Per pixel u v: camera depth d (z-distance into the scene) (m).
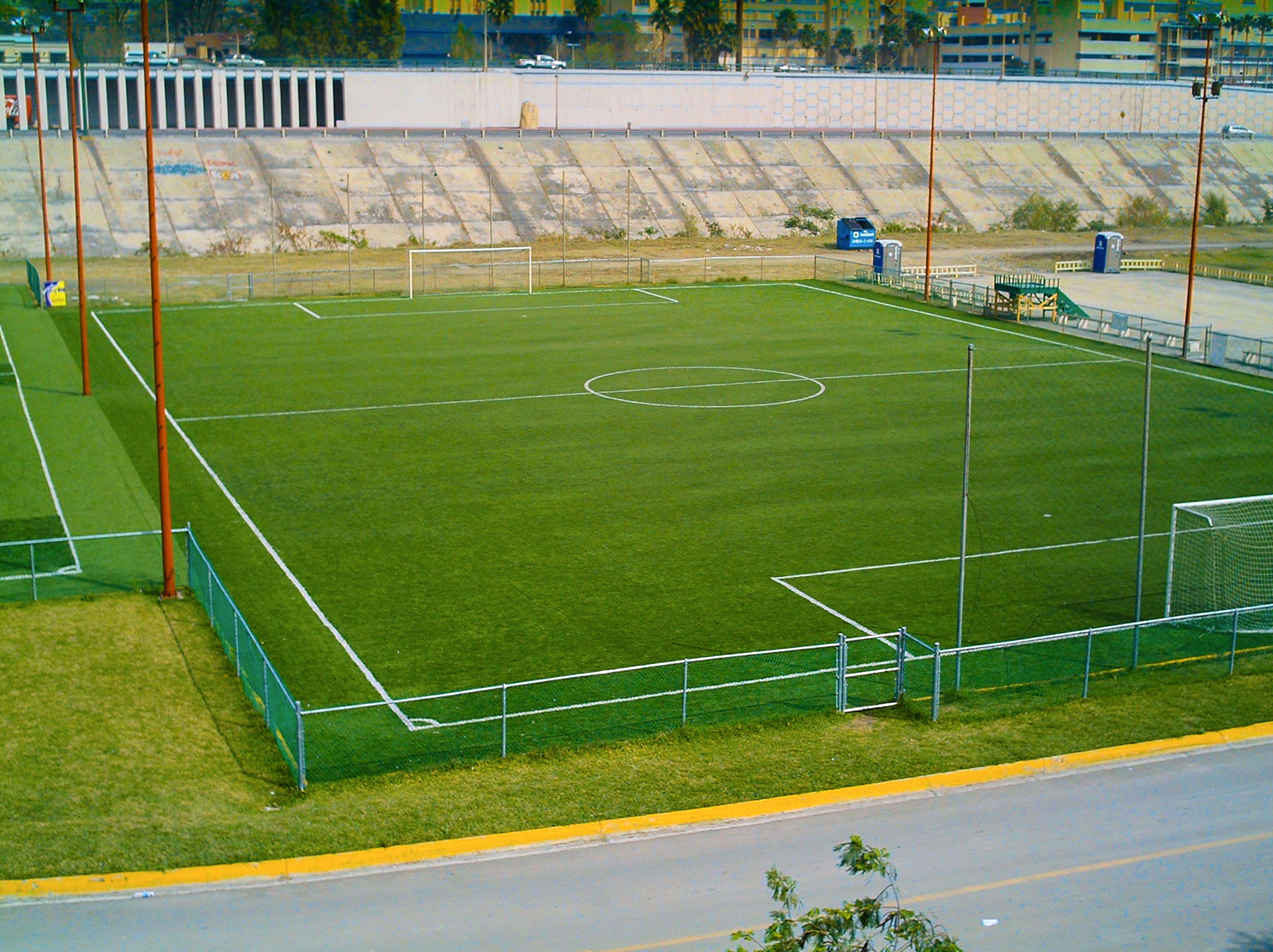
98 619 36.12
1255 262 117.81
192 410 60.16
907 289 96.06
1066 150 153.75
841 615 37.50
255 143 124.56
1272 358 71.75
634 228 125.25
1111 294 97.25
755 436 56.78
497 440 55.78
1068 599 38.81
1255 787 26.86
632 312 87.62
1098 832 25.02
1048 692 31.67
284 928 21.70
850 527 45.16
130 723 29.83
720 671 33.44
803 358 72.88
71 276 98.44
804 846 24.47
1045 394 65.00
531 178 129.25
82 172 114.62
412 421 58.81
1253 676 32.53
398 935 21.53
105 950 21.00
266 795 26.39
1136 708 30.58
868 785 26.56
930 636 35.97
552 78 155.62
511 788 26.56
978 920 22.08
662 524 45.16
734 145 141.75
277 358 71.75
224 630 34.38
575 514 46.28
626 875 23.44
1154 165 154.62
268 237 113.88
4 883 22.69
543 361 71.56
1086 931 21.80
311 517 45.78
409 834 24.52
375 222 119.00
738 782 26.81
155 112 142.12
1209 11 78.50
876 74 169.75
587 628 36.44
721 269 108.12
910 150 147.12
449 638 35.62
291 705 27.52
